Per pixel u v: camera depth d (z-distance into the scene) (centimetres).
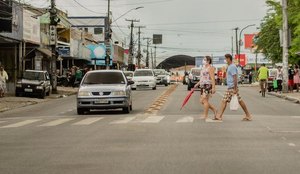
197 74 5216
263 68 4031
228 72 2084
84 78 2628
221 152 1298
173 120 2116
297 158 1210
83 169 1092
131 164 1141
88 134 1692
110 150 1343
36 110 2995
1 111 2959
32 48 5200
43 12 6341
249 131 1733
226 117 2252
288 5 5250
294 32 5003
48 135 1698
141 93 4578
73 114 2591
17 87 4081
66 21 6775
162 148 1366
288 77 4456
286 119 2167
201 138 1559
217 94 4294
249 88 6034
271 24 6269
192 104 3123
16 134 1756
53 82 4606
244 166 1113
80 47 7238
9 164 1169
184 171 1059
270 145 1416
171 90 5238
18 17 4606
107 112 2641
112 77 2627
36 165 1150
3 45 4831
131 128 1833
